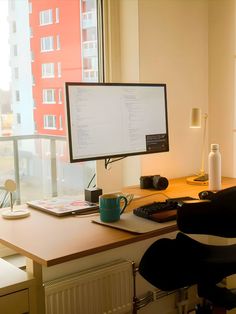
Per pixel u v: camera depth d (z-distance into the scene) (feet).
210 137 9.45
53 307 6.78
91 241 4.79
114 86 6.96
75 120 6.49
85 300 7.18
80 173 8.69
